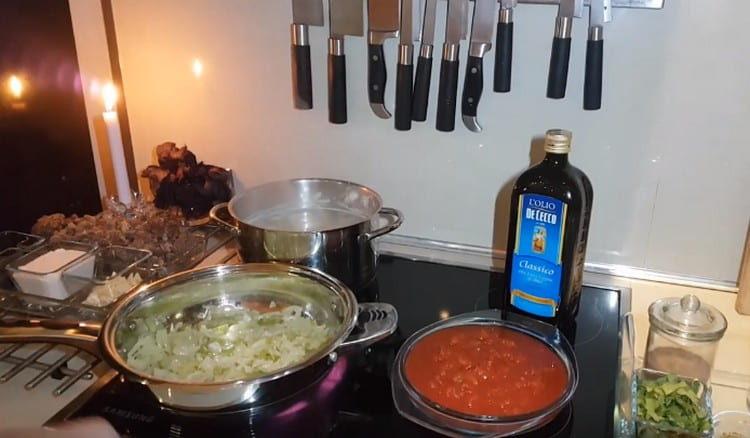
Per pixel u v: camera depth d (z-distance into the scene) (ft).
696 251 3.46
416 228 3.91
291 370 2.40
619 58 3.19
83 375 2.77
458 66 3.34
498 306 3.34
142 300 2.92
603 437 2.48
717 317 2.74
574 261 2.99
